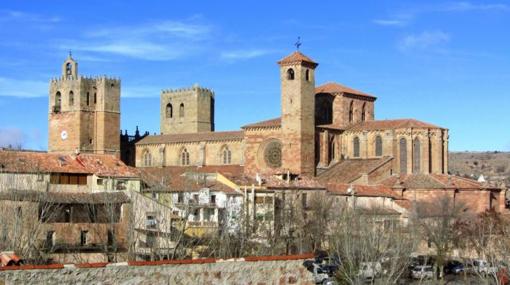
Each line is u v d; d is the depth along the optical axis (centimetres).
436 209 17800
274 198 15662
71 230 10150
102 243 9600
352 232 11194
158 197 13950
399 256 9769
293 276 4641
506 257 9175
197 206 13238
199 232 12000
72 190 13075
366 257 9138
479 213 18388
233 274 4400
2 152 13200
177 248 8925
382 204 18650
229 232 11006
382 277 8762
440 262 12800
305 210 15638
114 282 4000
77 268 3894
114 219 10331
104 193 11194
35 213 9831
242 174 19288
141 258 8894
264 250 10838
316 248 13625
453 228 15550
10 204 9512
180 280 4203
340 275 8594
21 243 8338
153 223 10675
